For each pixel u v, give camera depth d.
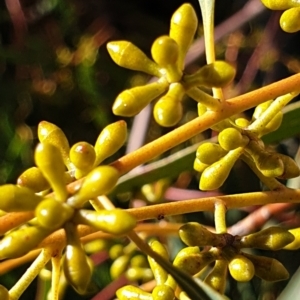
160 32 0.51
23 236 0.18
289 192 0.21
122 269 0.30
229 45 0.46
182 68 0.19
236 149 0.21
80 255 0.18
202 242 0.20
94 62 0.47
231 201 0.21
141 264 0.30
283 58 0.44
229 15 0.50
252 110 0.40
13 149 0.42
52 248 0.20
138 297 0.21
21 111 0.46
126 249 0.30
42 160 0.18
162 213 0.20
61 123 0.46
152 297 0.21
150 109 0.38
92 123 0.46
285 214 0.31
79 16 0.50
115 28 0.50
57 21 0.50
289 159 0.21
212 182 0.21
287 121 0.27
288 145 0.37
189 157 0.29
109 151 0.20
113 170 0.18
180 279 0.19
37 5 0.50
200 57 0.45
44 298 0.27
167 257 0.22
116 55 0.19
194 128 0.20
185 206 0.21
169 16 0.52
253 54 0.44
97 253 0.34
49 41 0.49
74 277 0.18
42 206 0.18
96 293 0.34
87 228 0.20
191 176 0.38
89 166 0.19
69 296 0.34
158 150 0.20
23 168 0.41
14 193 0.18
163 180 0.34
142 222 0.33
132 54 0.19
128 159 0.19
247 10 0.45
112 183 0.18
